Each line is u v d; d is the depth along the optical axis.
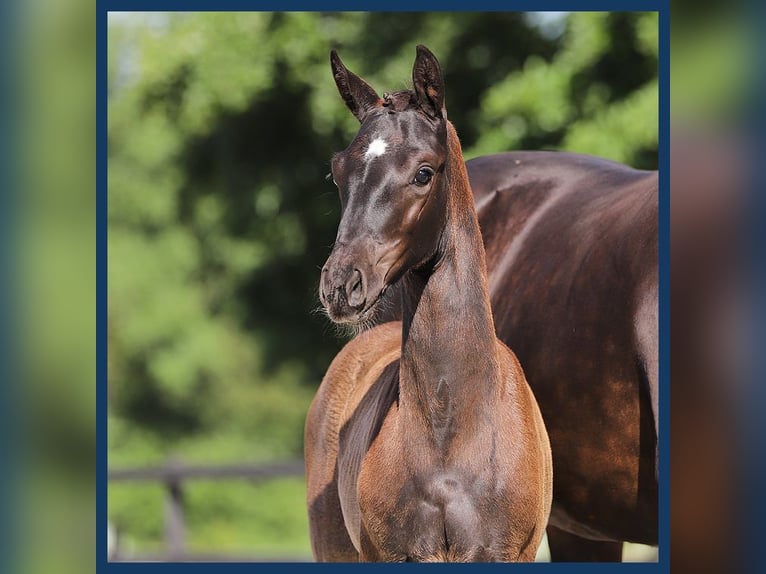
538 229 9.23
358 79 7.10
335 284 6.21
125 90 30.73
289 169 27.81
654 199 7.99
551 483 7.51
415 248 6.52
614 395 7.85
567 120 21.03
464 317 6.76
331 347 28.66
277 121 27.41
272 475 20.39
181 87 27.33
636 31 20.34
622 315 7.81
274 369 29.30
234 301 29.56
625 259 7.91
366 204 6.37
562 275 8.48
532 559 7.11
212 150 29.53
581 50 20.89
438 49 24.05
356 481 7.48
